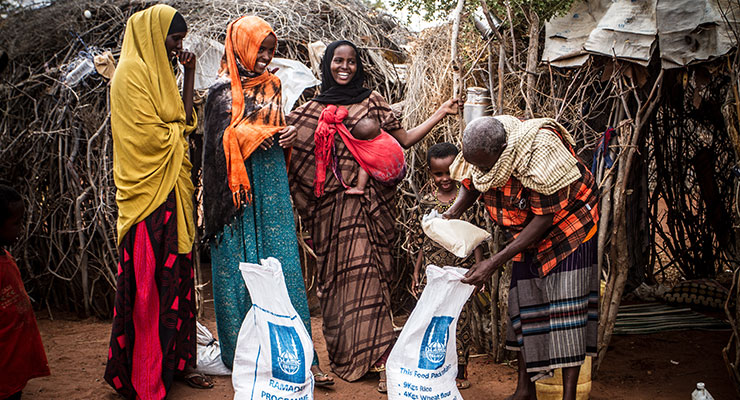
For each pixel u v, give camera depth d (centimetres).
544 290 316
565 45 378
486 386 373
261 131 357
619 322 489
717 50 332
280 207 374
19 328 313
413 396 301
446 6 423
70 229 502
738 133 332
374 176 378
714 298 521
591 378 369
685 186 593
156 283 347
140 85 337
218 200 369
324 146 374
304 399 305
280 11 536
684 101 551
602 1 373
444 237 320
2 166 520
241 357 322
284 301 307
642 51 351
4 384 311
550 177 286
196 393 363
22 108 524
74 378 384
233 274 372
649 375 386
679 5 341
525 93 393
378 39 559
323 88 389
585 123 379
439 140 459
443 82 452
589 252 311
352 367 379
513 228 320
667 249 689
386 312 381
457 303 308
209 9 534
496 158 288
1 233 307
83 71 489
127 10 540
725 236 583
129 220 339
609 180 367
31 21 527
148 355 343
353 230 379
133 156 338
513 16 391
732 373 338
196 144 534
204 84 479
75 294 518
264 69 372
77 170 500
